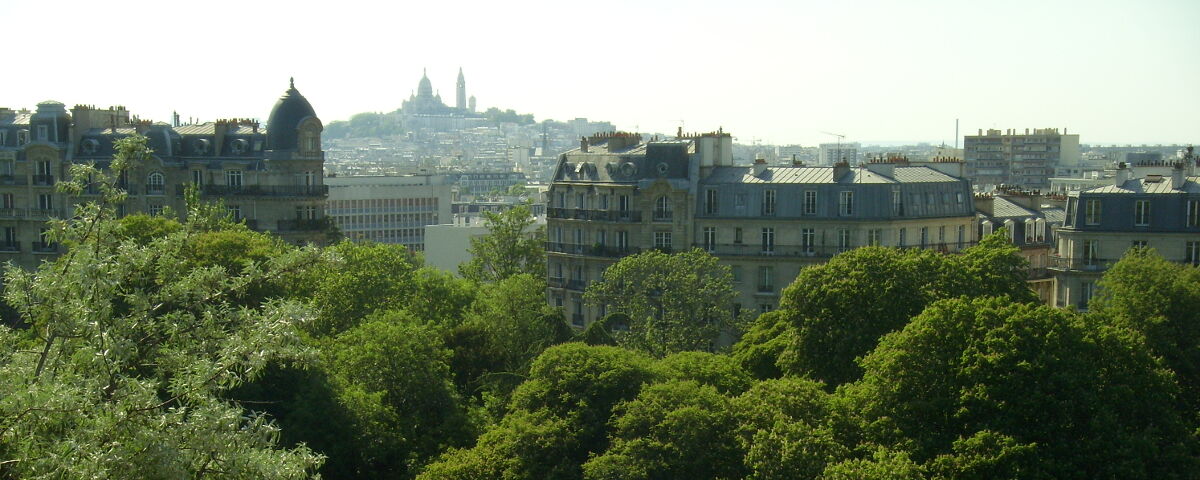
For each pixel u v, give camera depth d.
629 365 131.00
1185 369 135.88
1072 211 190.88
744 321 187.50
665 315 182.38
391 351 147.12
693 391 120.44
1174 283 140.50
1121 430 106.94
